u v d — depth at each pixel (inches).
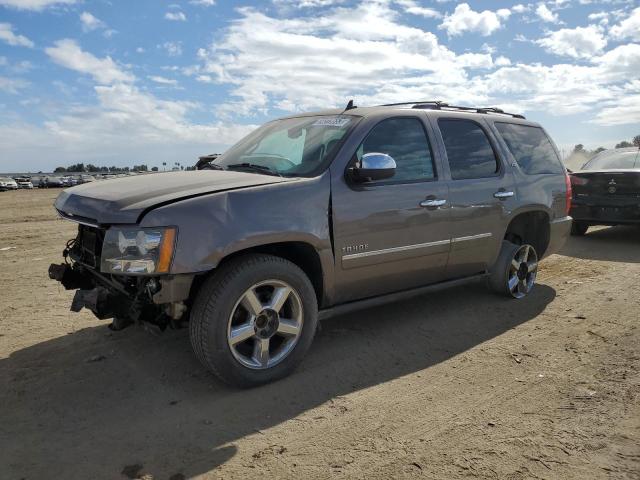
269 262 140.7
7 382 145.1
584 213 352.2
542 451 112.4
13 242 402.9
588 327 189.2
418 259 177.6
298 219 145.1
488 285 221.3
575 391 139.9
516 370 153.8
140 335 180.1
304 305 148.7
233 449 113.7
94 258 150.6
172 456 111.0
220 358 134.2
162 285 128.6
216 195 135.6
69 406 132.1
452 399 136.4
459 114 201.0
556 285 247.6
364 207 159.9
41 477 103.7
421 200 174.9
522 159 219.8
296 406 132.7
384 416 127.9
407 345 173.0
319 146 165.5
